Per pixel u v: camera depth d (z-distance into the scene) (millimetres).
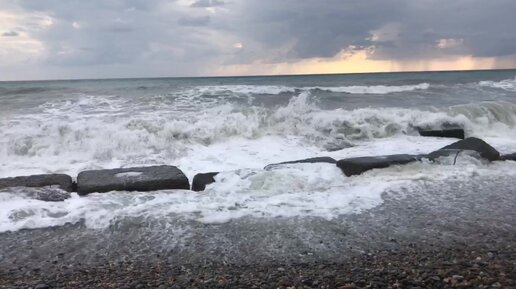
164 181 5992
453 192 5820
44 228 4805
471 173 6516
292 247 4344
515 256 4086
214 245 4406
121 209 5203
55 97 13211
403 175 6430
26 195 5555
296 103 10750
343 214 5129
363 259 4078
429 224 4855
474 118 10375
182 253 4254
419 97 14234
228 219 4980
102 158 7809
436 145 8562
